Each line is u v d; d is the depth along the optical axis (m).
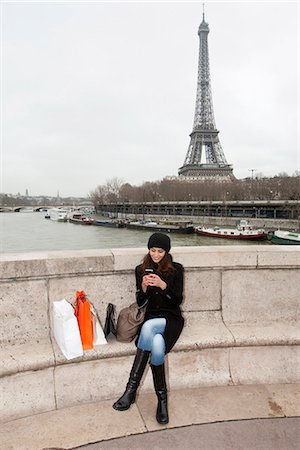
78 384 3.77
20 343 3.95
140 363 3.61
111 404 3.74
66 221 131.50
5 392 3.52
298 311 4.62
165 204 127.25
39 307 4.02
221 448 3.08
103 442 3.17
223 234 66.50
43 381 3.64
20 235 82.75
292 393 3.94
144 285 3.79
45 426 3.40
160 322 3.74
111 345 3.89
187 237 69.88
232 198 122.06
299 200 86.62
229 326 4.43
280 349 4.18
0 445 3.13
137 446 3.12
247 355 4.15
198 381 4.08
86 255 4.16
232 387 4.06
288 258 4.51
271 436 3.23
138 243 66.94
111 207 160.50
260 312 4.58
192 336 4.13
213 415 3.54
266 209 92.38
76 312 3.89
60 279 4.08
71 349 3.66
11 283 3.90
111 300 4.27
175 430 3.32
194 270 4.43
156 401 3.80
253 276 4.53
